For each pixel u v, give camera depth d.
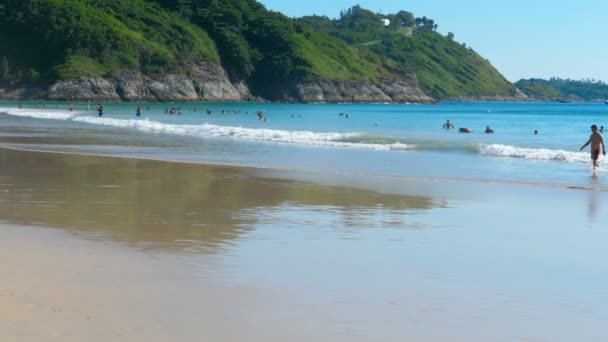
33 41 144.50
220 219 12.11
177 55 156.50
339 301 7.25
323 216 12.75
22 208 12.83
